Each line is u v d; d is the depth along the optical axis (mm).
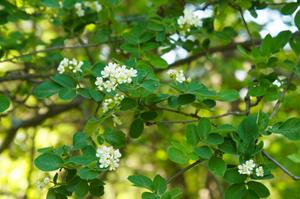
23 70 1841
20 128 2232
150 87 1274
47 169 1256
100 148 1261
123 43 1604
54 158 1264
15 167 2906
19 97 2139
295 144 2439
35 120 2203
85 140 1301
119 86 1282
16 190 2855
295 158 1543
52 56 1725
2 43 1677
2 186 2889
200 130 1264
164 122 1412
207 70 2742
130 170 2965
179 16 1560
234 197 1244
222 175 1242
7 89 1955
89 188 1284
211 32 1618
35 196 2602
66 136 2877
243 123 1257
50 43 1813
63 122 2551
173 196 1235
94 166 1260
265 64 1457
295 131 1268
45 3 1564
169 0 1638
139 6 2271
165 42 1538
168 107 1435
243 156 1246
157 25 1514
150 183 1250
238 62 2627
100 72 1335
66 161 1263
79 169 1273
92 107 2139
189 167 1281
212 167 1248
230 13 2051
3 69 2383
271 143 2479
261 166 1251
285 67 1608
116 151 1260
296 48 1462
